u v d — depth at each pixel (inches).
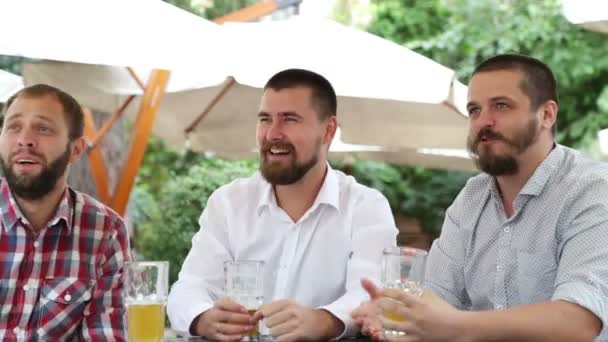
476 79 140.3
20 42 199.5
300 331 127.5
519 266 140.0
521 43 519.8
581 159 141.2
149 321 114.3
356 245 152.6
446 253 148.1
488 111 138.9
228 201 158.7
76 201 151.5
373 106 291.0
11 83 261.6
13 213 146.5
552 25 514.0
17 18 201.5
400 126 292.4
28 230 147.3
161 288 115.2
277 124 148.3
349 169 392.5
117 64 205.9
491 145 138.4
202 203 374.9
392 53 252.4
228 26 261.9
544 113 140.1
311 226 154.9
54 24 202.5
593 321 121.0
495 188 144.7
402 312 111.6
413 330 111.6
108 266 151.7
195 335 134.7
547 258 138.3
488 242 143.7
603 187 134.1
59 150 144.3
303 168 148.9
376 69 246.4
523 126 137.9
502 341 115.6
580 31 510.9
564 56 507.5
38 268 147.3
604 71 509.0
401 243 487.2
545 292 138.6
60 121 144.5
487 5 528.1
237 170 388.8
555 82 141.2
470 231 145.9
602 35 507.2
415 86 246.1
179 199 376.2
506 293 141.3
